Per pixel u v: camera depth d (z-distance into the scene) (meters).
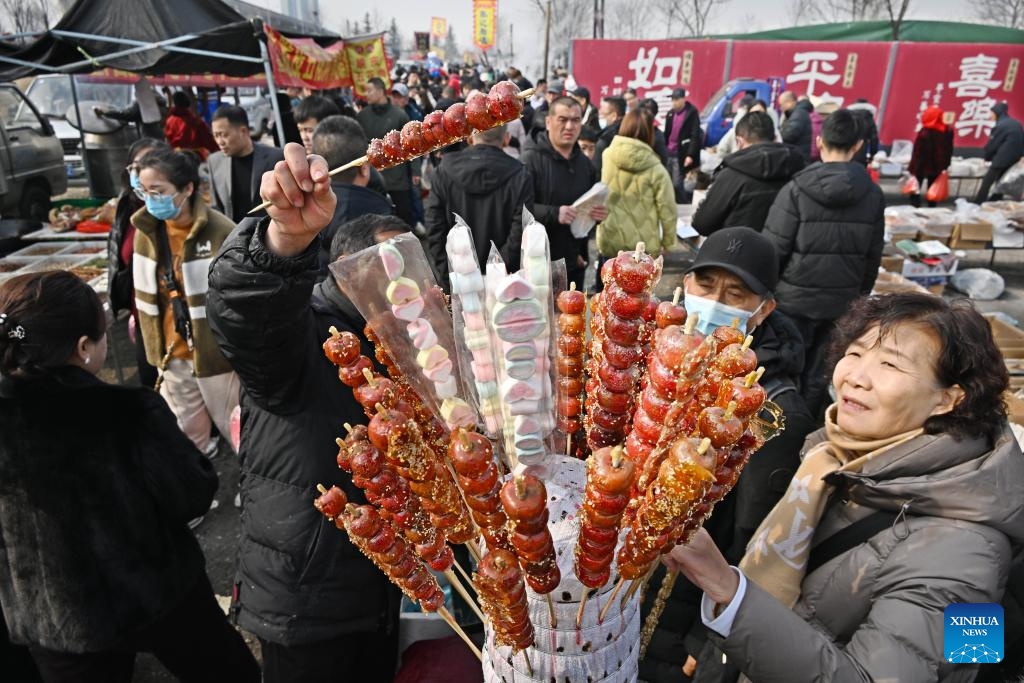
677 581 1.65
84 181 11.77
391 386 0.91
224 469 3.87
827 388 3.67
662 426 0.81
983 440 1.27
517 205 3.72
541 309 0.76
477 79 15.27
